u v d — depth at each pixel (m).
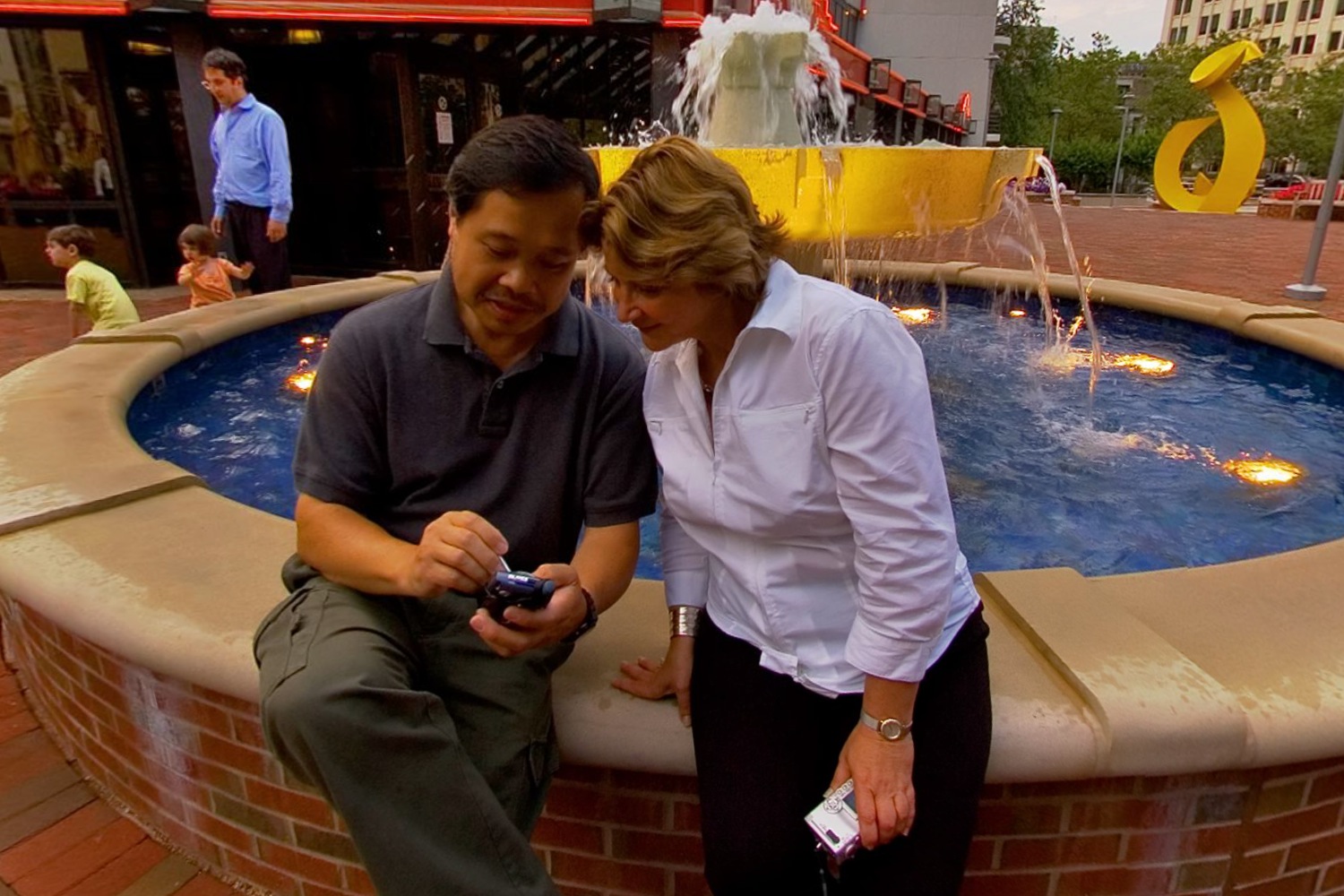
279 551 1.89
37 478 2.23
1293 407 3.96
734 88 4.02
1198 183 25.84
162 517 2.05
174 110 8.80
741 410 1.29
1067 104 54.88
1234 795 1.49
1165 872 1.54
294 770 1.28
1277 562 1.85
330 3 7.83
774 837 1.29
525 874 1.27
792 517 1.32
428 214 9.22
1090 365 4.71
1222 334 4.90
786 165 3.13
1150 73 53.19
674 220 1.17
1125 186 46.38
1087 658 1.52
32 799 2.06
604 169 3.32
